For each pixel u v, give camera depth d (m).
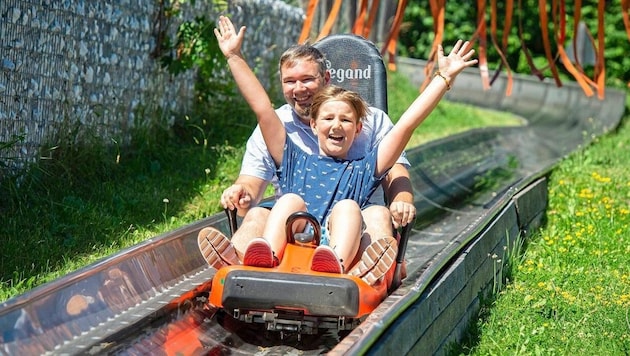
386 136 6.12
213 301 5.49
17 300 4.93
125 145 10.64
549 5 36.22
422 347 5.43
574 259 8.62
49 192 8.59
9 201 8.19
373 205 6.06
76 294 5.43
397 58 30.17
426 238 9.69
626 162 15.13
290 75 6.31
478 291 7.01
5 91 8.35
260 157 6.42
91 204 8.59
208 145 11.87
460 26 36.06
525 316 6.83
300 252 5.60
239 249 5.83
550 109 30.25
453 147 14.68
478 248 7.15
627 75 36.59
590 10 36.59
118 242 7.73
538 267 8.16
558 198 11.34
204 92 12.77
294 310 5.39
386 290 5.86
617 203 11.36
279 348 5.76
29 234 7.50
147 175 10.13
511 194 9.35
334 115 6.05
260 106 6.13
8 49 8.38
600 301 7.25
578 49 25.17
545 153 18.53
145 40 11.18
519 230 9.23
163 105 11.74
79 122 9.55
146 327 5.67
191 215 8.91
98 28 10.04
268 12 15.30
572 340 6.39
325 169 6.16
